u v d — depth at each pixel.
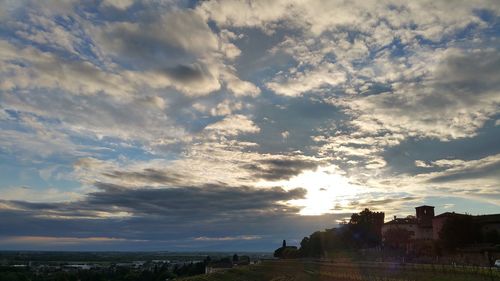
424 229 140.12
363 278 75.06
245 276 142.50
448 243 103.38
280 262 164.62
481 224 107.75
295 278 111.00
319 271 105.88
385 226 145.38
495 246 93.75
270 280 121.50
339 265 98.62
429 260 85.69
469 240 102.88
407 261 89.88
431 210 153.00
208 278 138.25
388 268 75.75
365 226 147.25
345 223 152.00
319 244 163.12
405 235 131.25
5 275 193.25
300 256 187.12
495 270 54.16
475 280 50.75
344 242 148.50
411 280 61.19
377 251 126.44
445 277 56.44
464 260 74.94
